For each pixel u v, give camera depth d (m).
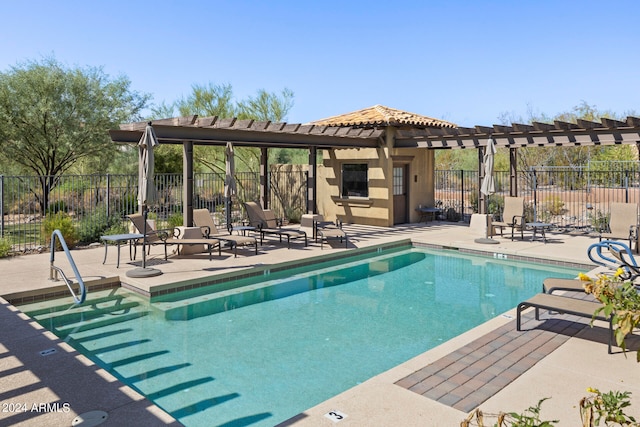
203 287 8.59
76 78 19.81
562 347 5.16
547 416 3.62
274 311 7.42
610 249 6.88
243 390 4.68
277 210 18.83
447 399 3.94
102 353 5.64
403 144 15.91
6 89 18.38
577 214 18.16
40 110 18.44
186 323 6.80
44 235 12.08
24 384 4.18
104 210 13.94
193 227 10.80
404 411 3.73
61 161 20.45
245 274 9.25
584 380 4.30
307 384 4.84
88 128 20.06
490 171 12.73
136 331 6.45
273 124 12.21
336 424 3.53
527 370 4.54
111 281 8.47
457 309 7.53
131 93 22.03
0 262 9.92
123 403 3.82
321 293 8.52
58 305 7.55
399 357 5.56
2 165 20.12
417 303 7.88
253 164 21.58
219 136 11.52
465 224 16.61
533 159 29.44
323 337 6.25
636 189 20.38
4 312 6.43
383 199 16.09
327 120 18.19
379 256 11.91
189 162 10.84
